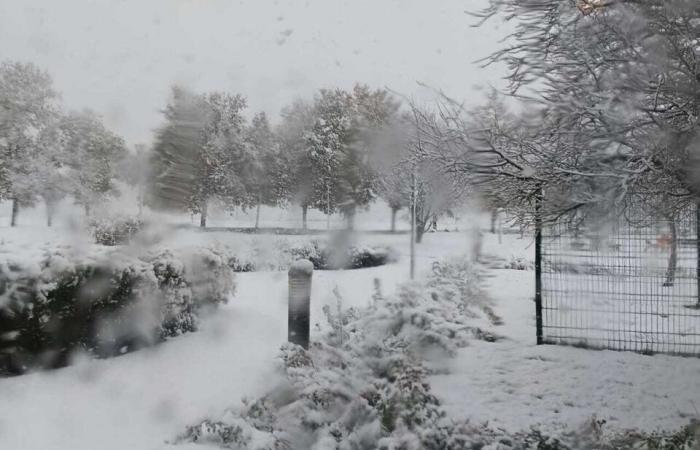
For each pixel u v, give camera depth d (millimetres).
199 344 6273
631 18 3912
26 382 4965
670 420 4305
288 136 25266
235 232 19000
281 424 3975
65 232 10977
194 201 23500
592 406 4609
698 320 6707
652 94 4012
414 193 12250
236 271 14359
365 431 3764
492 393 4891
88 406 4457
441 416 4059
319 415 3930
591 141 4242
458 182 5625
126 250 6379
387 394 4234
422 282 8469
